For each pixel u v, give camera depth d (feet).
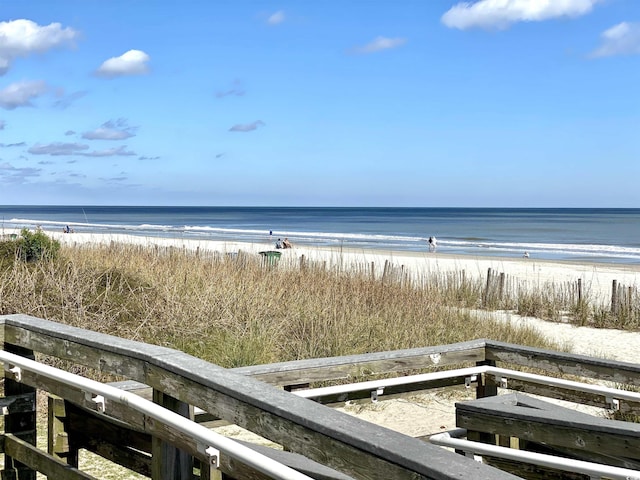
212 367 6.51
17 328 9.47
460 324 33.78
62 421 9.47
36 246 34.12
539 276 81.00
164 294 29.53
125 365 7.39
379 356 12.03
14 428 9.62
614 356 35.45
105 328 25.82
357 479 4.69
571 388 10.81
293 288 34.86
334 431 4.89
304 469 7.07
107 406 7.25
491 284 55.01
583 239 200.64
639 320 45.68
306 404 5.43
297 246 129.39
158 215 481.87
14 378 9.04
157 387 6.84
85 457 14.74
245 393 5.68
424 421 20.72
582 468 7.04
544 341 35.50
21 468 9.66
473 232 240.12
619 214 511.81
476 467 4.15
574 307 49.80
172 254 42.06
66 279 28.73
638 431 7.89
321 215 500.33
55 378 7.97
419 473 4.24
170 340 26.07
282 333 28.04
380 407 22.13
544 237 209.46
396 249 137.90
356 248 132.16
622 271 90.94
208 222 330.54
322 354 26.27
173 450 6.60
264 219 388.16
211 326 27.96
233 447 5.37
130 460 8.52
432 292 42.29
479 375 12.32
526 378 11.51
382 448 4.50
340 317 29.37
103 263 34.78
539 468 8.48
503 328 35.17
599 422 8.39
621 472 6.74
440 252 132.26
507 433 9.19
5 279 27.09
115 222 311.47
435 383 12.59
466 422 9.69
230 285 32.48
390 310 32.73
